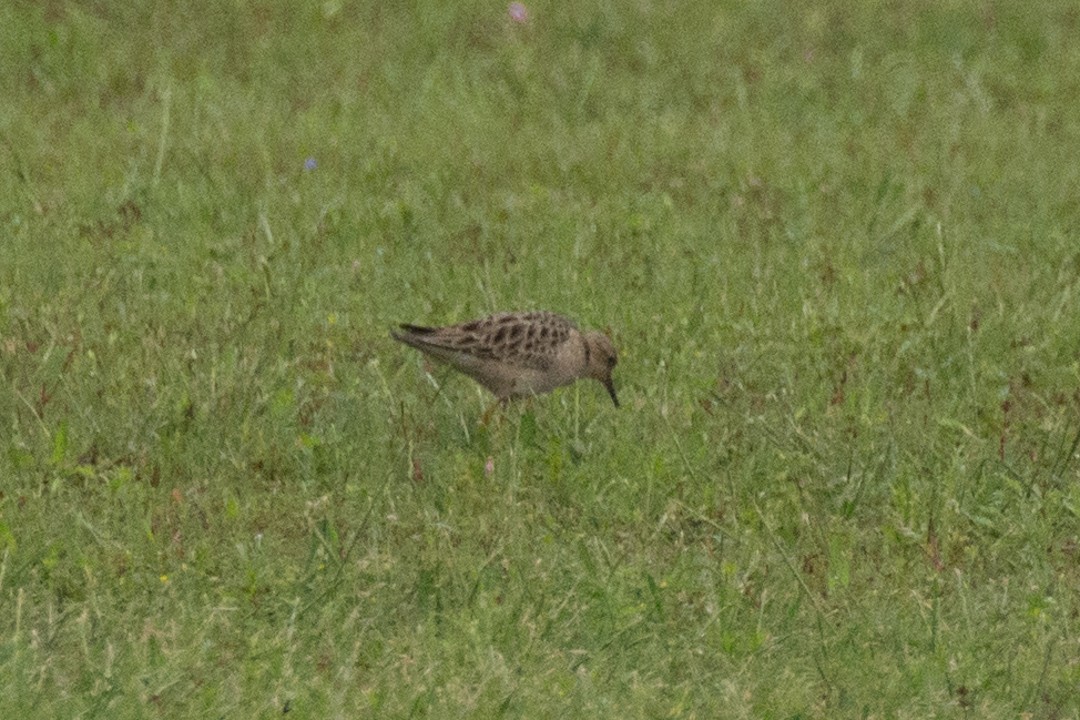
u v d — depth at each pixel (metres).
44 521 12.57
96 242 18.12
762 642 11.56
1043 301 17.77
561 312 17.11
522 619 11.56
